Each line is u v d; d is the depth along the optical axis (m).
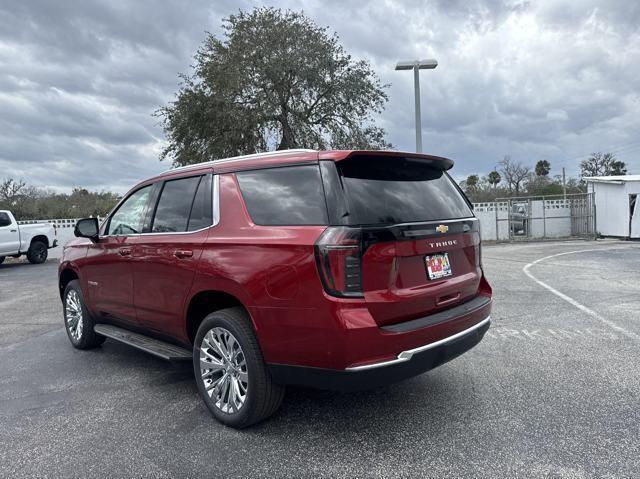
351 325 2.85
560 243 20.66
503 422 3.45
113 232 4.91
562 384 4.14
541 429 3.32
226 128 23.06
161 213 4.29
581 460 2.90
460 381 4.27
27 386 4.48
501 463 2.89
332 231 2.95
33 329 6.92
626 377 4.27
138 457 3.10
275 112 23.58
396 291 3.09
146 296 4.29
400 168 3.56
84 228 4.92
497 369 4.56
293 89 23.88
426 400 3.88
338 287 2.89
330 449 3.13
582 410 3.61
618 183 21.53
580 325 6.16
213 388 3.62
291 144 24.12
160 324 4.19
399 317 3.11
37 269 15.88
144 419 3.68
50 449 3.24
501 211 23.50
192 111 23.12
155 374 4.75
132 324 4.64
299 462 2.98
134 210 4.67
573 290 8.76
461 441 3.18
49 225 18.56
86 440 3.36
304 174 3.27
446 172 4.12
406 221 3.26
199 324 4.02
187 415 3.74
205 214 3.80
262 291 3.18
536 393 3.96
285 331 3.09
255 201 3.49
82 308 5.47
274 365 3.18
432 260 3.40
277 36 22.89
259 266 3.21
